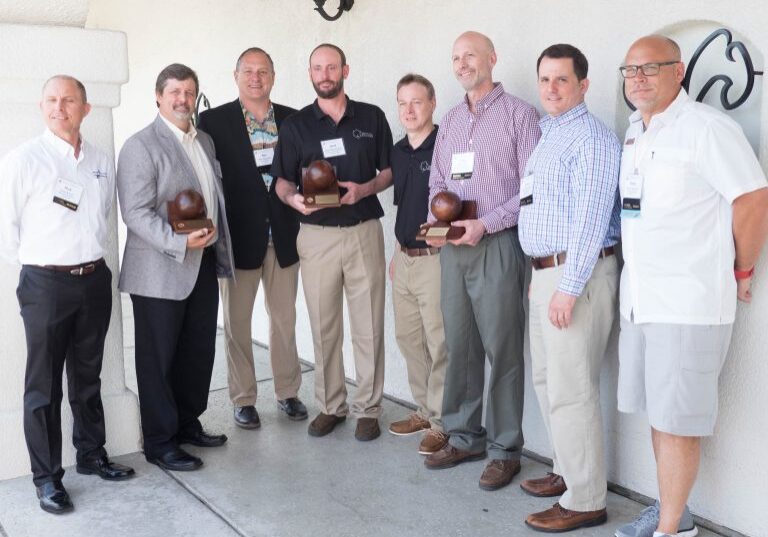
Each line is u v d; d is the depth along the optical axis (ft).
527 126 10.38
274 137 13.26
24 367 11.42
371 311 12.44
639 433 10.30
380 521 9.88
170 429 11.69
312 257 12.34
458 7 12.35
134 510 10.36
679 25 9.58
